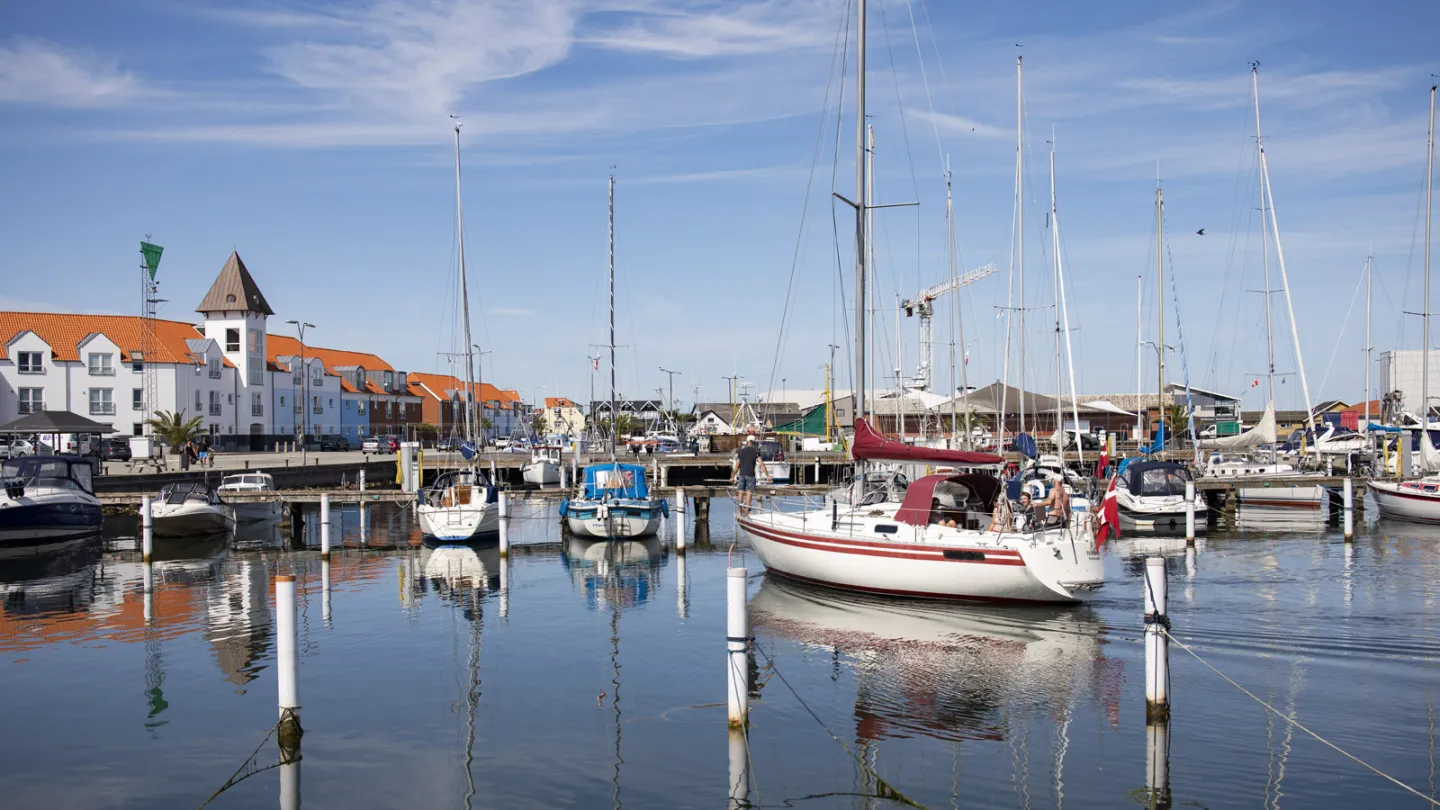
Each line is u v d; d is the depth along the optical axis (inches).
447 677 551.5
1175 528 1216.8
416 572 946.7
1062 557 679.1
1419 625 634.8
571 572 943.7
